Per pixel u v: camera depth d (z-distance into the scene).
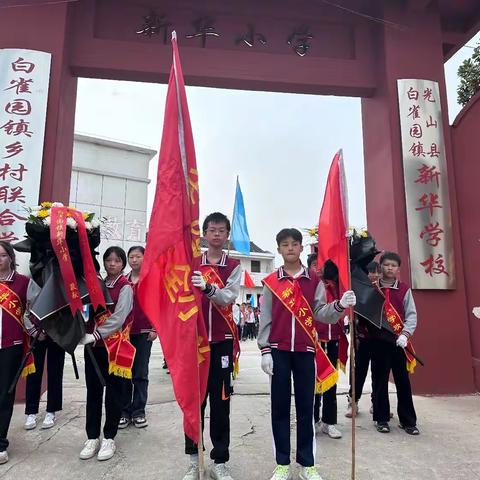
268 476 2.86
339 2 6.05
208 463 3.00
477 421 4.11
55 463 3.05
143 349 3.93
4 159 4.87
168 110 2.49
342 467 3.02
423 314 5.28
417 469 3.00
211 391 2.77
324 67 5.90
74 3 5.57
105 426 3.20
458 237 5.50
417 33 5.84
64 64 5.30
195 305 2.39
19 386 4.55
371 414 4.28
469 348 5.28
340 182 2.87
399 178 5.54
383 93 5.79
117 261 3.38
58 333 3.04
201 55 5.68
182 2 5.88
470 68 6.98
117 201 13.66
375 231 6.02
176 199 2.45
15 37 5.17
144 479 2.81
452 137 5.79
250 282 19.45
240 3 5.95
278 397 2.75
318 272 3.89
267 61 5.78
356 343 4.08
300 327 2.77
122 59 5.57
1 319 3.10
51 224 3.00
